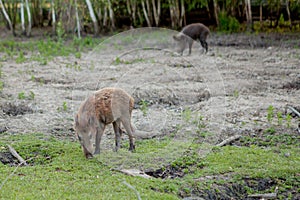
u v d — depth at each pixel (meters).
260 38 34.81
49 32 40.66
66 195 10.83
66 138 15.47
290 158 13.71
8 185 11.31
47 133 15.81
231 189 11.95
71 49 32.06
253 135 15.83
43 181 11.62
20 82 22.88
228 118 17.28
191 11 41.44
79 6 38.53
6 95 20.25
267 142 15.17
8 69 25.88
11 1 38.84
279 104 19.20
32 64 27.33
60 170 12.47
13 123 16.72
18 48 33.25
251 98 20.11
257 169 12.88
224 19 38.91
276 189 12.08
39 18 43.56
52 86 22.14
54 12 38.34
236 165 13.14
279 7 38.75
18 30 41.94
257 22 40.69
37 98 19.91
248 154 13.95
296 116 17.86
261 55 29.06
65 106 18.23
